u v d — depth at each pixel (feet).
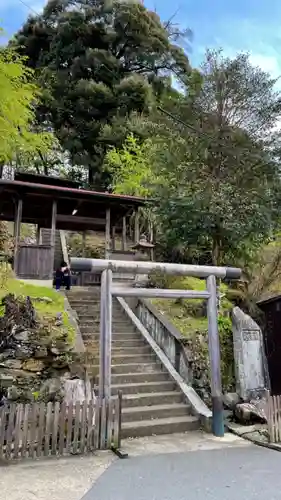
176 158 37.45
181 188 36.27
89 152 83.87
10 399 20.71
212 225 33.76
